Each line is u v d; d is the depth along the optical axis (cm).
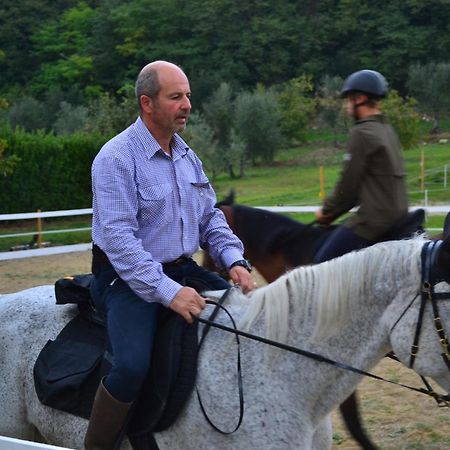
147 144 325
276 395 307
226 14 6381
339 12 6291
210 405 311
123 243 313
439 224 1603
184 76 328
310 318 311
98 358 336
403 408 598
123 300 326
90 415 332
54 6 7319
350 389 310
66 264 1484
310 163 4272
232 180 3822
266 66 6053
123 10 6550
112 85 6400
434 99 4706
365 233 493
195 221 340
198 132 3872
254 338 310
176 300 313
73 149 2417
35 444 274
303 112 4581
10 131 2377
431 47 5866
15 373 361
